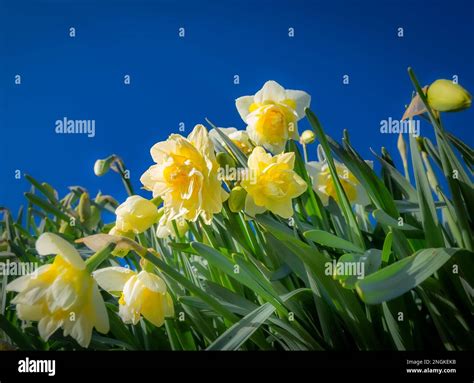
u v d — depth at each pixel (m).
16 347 1.01
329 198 1.05
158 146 0.92
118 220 0.98
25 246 1.28
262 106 1.01
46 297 0.86
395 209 0.99
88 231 1.27
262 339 0.96
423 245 1.02
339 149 1.00
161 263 0.90
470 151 1.03
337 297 0.92
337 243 0.92
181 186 0.91
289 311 0.96
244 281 0.93
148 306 0.93
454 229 0.99
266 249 1.01
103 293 1.17
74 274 0.88
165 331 1.06
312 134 1.13
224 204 0.99
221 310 0.92
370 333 0.92
